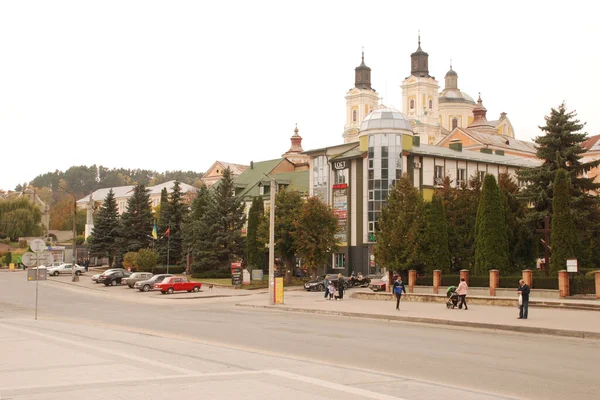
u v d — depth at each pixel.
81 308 34.72
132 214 78.38
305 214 57.41
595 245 43.28
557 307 30.72
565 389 10.93
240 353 14.69
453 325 24.05
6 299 41.59
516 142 106.06
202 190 74.62
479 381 11.72
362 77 141.00
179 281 50.19
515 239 44.84
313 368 12.41
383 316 27.03
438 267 43.56
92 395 9.30
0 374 11.23
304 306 33.72
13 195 120.56
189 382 10.49
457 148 74.25
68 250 101.19
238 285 55.38
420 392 9.97
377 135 65.00
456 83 142.25
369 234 64.44
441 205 44.53
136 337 18.39
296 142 126.88
